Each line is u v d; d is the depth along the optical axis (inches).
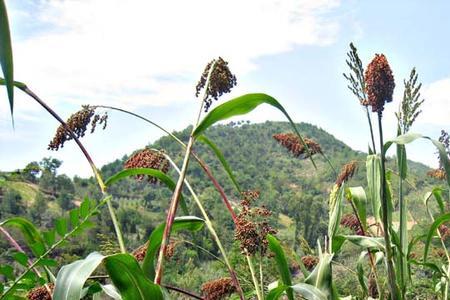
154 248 119.2
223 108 113.1
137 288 83.5
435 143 131.1
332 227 157.8
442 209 205.8
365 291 189.2
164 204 4323.3
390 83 134.1
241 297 128.5
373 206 159.0
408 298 285.3
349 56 138.9
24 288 85.5
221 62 125.6
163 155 149.9
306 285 115.3
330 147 6855.3
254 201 136.1
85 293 98.0
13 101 66.1
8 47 63.9
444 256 291.3
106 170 5398.6
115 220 118.0
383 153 138.6
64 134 132.0
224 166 146.9
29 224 119.0
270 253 140.6
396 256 156.2
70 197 2965.1
